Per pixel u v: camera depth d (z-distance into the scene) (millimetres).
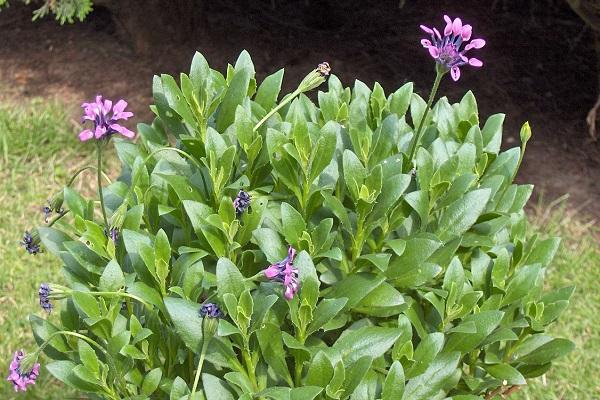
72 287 1284
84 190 2406
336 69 2883
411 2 3299
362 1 3277
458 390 1340
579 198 2424
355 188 1246
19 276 2115
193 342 1191
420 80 2857
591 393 1895
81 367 1212
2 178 2447
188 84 1312
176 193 1294
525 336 1351
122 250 1294
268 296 1186
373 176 1235
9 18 3240
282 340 1210
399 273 1248
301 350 1190
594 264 2182
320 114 1415
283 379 1232
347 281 1246
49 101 2758
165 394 1288
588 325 2008
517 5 3299
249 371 1213
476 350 1342
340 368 1161
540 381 1906
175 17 2891
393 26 3148
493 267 1309
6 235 2234
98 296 1243
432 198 1283
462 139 1400
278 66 2891
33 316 1287
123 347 1210
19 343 1958
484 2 3311
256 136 1297
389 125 1317
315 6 3215
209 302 1209
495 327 1301
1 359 1923
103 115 1234
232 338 1222
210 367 1264
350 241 1288
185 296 1231
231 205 1233
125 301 1310
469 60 1259
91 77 2879
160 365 1275
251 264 1274
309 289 1184
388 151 1316
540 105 2785
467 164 1322
